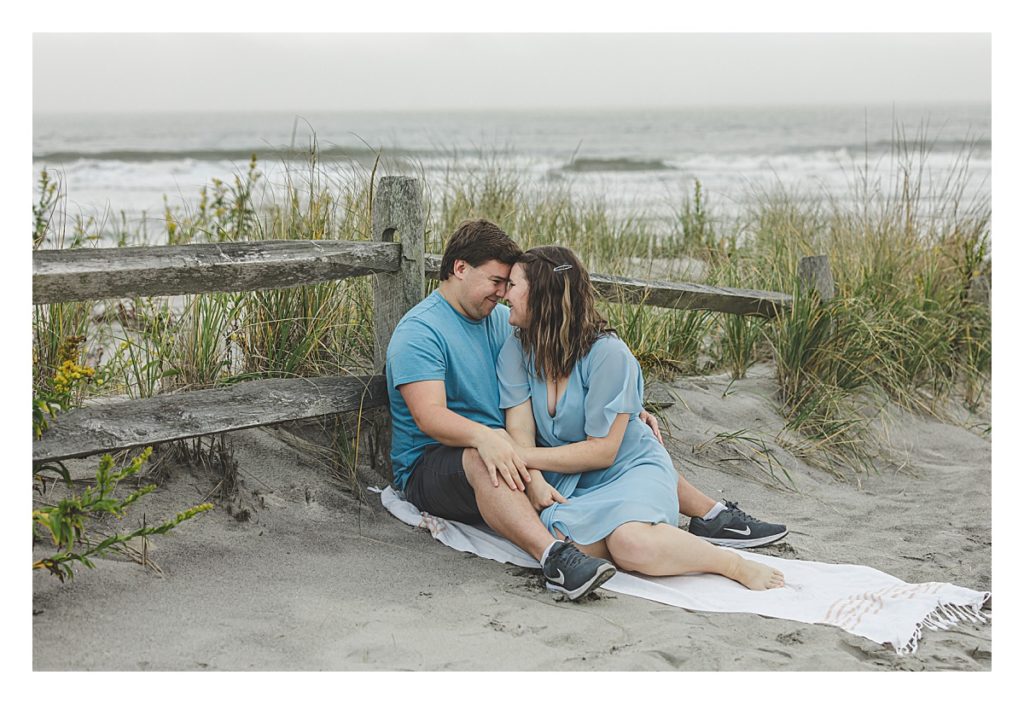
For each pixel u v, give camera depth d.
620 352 3.48
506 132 39.97
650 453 3.58
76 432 3.09
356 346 4.46
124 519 3.42
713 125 43.22
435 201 6.14
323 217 4.60
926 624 3.10
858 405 5.39
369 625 2.89
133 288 3.22
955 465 5.07
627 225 7.89
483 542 3.54
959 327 6.13
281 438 4.07
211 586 3.08
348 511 3.78
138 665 2.62
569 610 3.05
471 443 3.43
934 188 6.67
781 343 5.33
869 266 6.05
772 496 4.45
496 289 3.64
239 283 3.45
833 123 42.22
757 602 3.17
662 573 3.29
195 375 4.12
